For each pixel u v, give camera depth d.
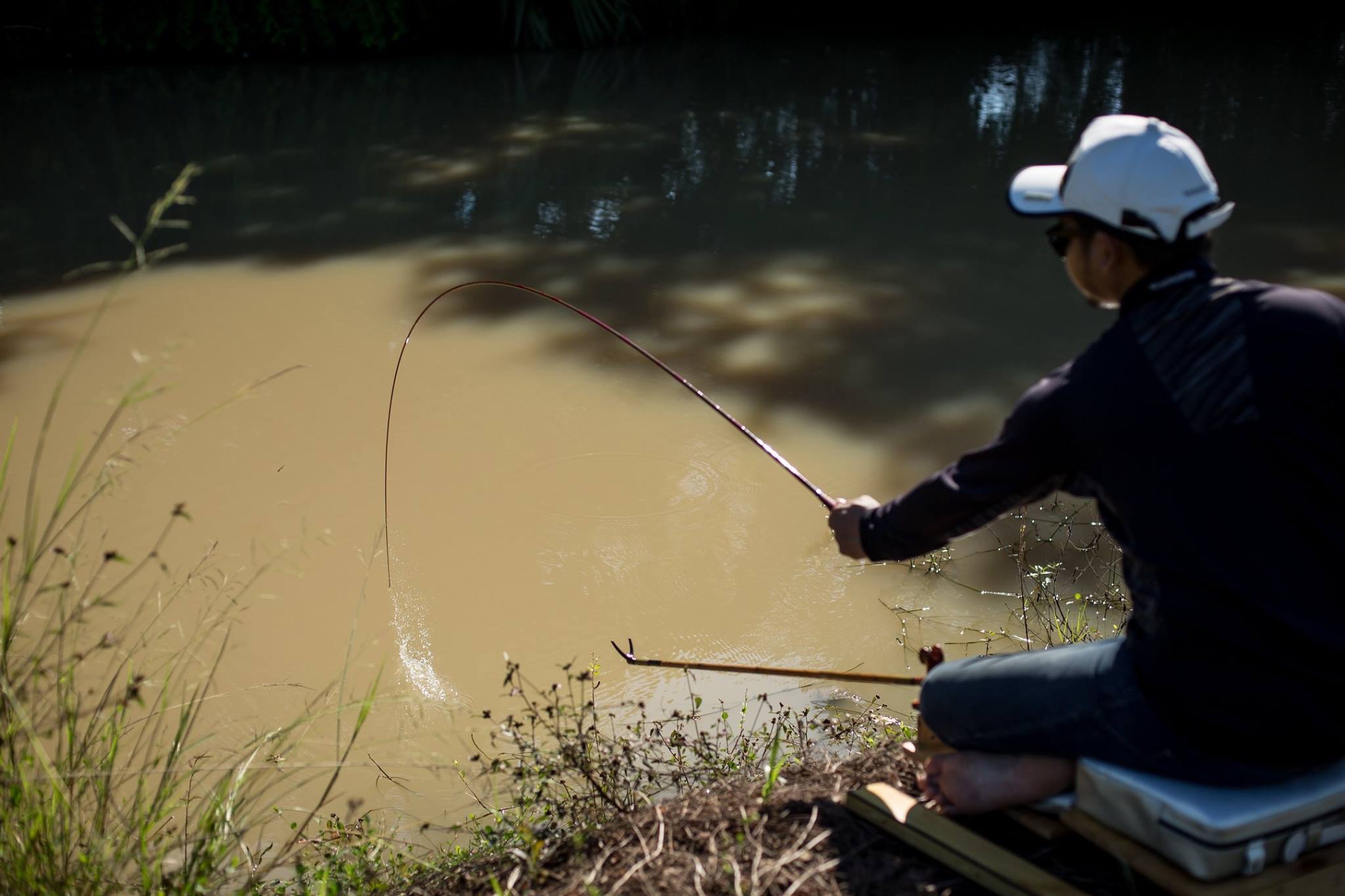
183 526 5.24
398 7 16.62
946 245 8.88
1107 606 4.48
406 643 4.47
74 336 7.51
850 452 5.87
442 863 3.08
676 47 17.17
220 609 4.63
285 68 16.03
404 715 4.07
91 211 10.23
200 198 10.53
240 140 12.44
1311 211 9.52
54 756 2.87
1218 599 1.96
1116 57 15.77
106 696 2.83
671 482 5.62
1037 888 2.24
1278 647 1.95
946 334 7.24
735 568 4.93
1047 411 2.07
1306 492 1.92
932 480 2.26
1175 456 1.95
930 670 2.69
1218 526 1.94
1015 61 15.68
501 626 4.59
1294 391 1.91
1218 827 2.03
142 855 2.55
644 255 8.77
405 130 12.66
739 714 4.00
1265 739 2.02
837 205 9.91
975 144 11.74
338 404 6.47
